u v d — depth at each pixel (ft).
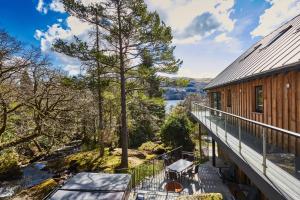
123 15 44.47
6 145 41.09
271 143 17.70
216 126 33.35
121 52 46.21
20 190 40.34
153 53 47.65
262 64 25.96
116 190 21.71
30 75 41.32
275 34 39.37
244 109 34.76
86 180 24.13
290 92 21.89
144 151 64.39
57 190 21.90
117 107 63.46
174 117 66.28
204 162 50.24
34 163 57.41
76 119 51.06
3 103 37.04
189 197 19.77
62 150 70.38
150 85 50.14
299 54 18.63
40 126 41.63
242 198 30.32
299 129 20.47
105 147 67.31
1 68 37.63
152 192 34.32
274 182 14.53
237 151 22.02
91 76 47.50
